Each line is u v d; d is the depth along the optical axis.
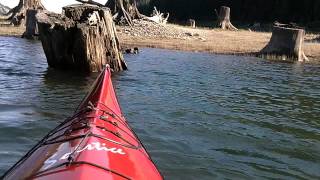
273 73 24.05
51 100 14.26
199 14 107.00
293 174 9.02
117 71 21.56
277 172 9.09
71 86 16.94
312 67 28.12
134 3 56.94
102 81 9.70
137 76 20.28
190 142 10.62
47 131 10.87
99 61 21.03
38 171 5.64
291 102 16.12
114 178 5.41
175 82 19.08
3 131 10.62
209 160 9.51
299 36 32.31
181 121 12.46
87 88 16.62
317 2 80.25
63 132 7.30
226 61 28.89
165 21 62.88
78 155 5.85
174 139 10.76
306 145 10.93
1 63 23.02
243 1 95.81
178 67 24.38
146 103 14.48
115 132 7.31
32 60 24.89
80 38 20.42
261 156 9.98
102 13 21.45
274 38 33.50
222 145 10.58
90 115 7.87
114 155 6.17
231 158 9.73
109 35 21.41
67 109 13.14
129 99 14.96
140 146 7.23
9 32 44.94
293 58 32.25
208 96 16.30
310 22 77.69
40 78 18.62
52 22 21.11
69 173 5.31
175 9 113.81
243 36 51.16
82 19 21.69
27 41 37.47
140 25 51.19
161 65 24.89
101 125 7.39
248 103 15.48
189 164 9.20
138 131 11.24
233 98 16.22
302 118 13.70
